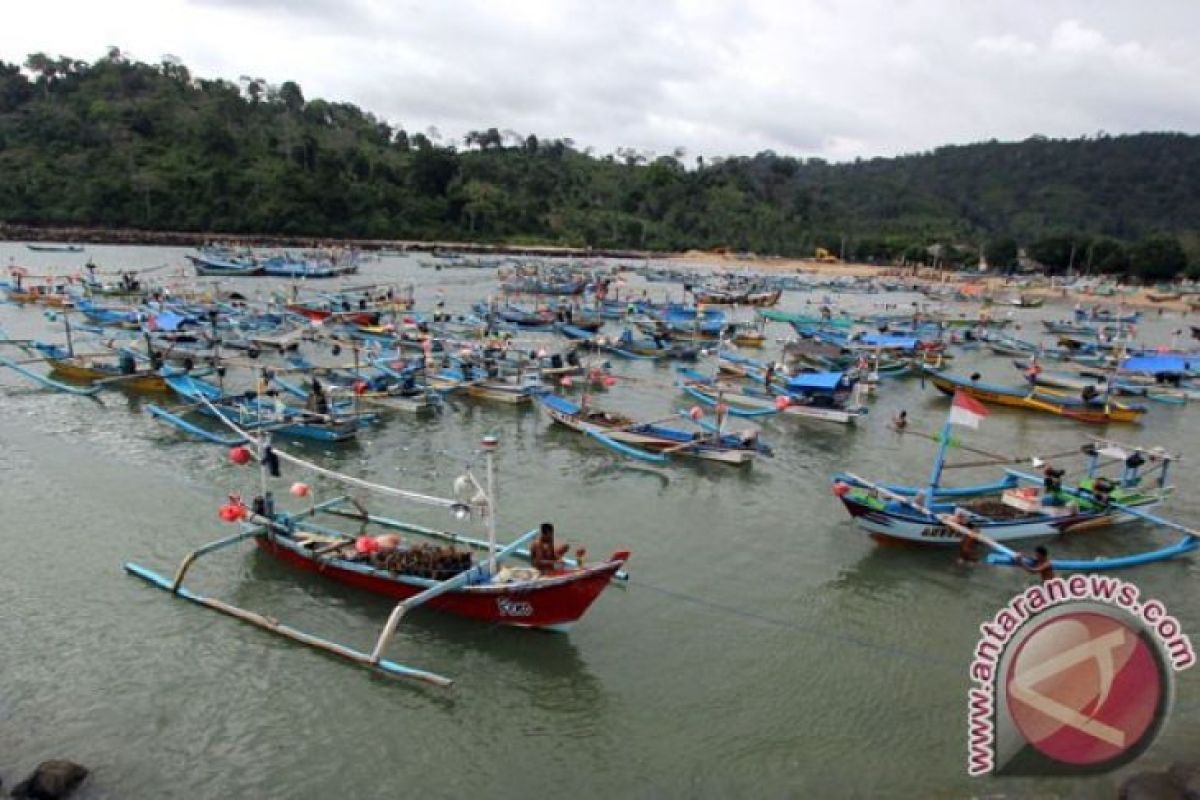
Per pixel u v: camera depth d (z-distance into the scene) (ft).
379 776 56.13
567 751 59.57
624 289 398.62
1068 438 155.33
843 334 255.50
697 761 59.11
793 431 149.59
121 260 421.18
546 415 148.66
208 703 62.59
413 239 647.15
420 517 99.45
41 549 86.43
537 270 413.39
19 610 74.13
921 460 134.51
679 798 55.47
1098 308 404.98
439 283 389.80
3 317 225.97
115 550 86.89
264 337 200.34
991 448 144.46
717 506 108.47
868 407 172.35
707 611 80.18
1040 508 97.45
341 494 106.11
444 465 121.08
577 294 342.23
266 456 86.28
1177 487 125.18
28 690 63.16
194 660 67.77
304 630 72.84
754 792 56.24
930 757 60.08
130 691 63.57
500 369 174.40
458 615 74.28
